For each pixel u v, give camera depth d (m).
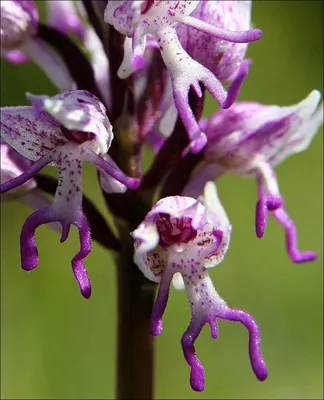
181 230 0.12
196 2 0.12
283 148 0.14
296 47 0.26
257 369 0.12
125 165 0.13
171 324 0.22
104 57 0.14
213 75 0.12
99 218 0.14
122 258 0.14
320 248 0.24
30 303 0.22
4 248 0.23
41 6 0.25
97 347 0.22
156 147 0.15
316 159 0.24
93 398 0.21
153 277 0.12
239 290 0.22
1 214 0.23
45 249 0.22
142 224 0.12
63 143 0.12
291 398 0.22
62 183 0.12
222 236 0.12
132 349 0.14
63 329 0.22
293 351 0.22
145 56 0.13
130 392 0.14
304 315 0.22
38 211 0.12
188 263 0.12
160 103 0.13
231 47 0.13
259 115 0.14
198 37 0.13
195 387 0.12
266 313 0.22
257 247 0.23
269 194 0.14
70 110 0.12
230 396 0.21
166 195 0.13
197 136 0.12
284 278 0.23
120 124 0.13
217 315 0.12
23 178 0.12
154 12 0.12
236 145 0.14
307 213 0.24
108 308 0.22
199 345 0.22
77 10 0.15
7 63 0.24
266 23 0.26
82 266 0.12
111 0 0.12
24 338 0.22
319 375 0.22
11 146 0.12
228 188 0.23
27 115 0.12
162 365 0.22
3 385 0.21
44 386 0.21
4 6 0.14
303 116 0.14
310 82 0.26
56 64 0.14
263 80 0.26
